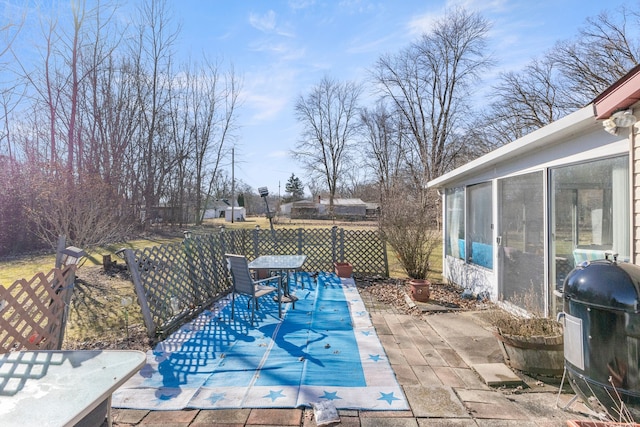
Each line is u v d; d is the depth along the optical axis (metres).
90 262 9.39
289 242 8.55
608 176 3.17
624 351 2.12
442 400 2.63
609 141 3.08
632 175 2.80
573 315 2.37
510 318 3.52
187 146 22.77
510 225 4.96
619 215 3.05
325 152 35.69
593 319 2.22
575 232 3.60
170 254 4.75
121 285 6.86
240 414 2.46
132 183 15.89
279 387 2.84
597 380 2.21
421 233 7.57
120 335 4.23
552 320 3.34
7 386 1.63
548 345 2.94
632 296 2.10
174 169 22.05
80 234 7.31
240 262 4.71
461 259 6.79
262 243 8.54
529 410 2.49
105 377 1.72
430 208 8.68
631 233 2.82
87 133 12.00
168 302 4.52
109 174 12.25
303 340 3.96
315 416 2.40
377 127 28.88
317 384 2.88
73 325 4.63
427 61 24.05
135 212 16.47
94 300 5.80
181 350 3.70
